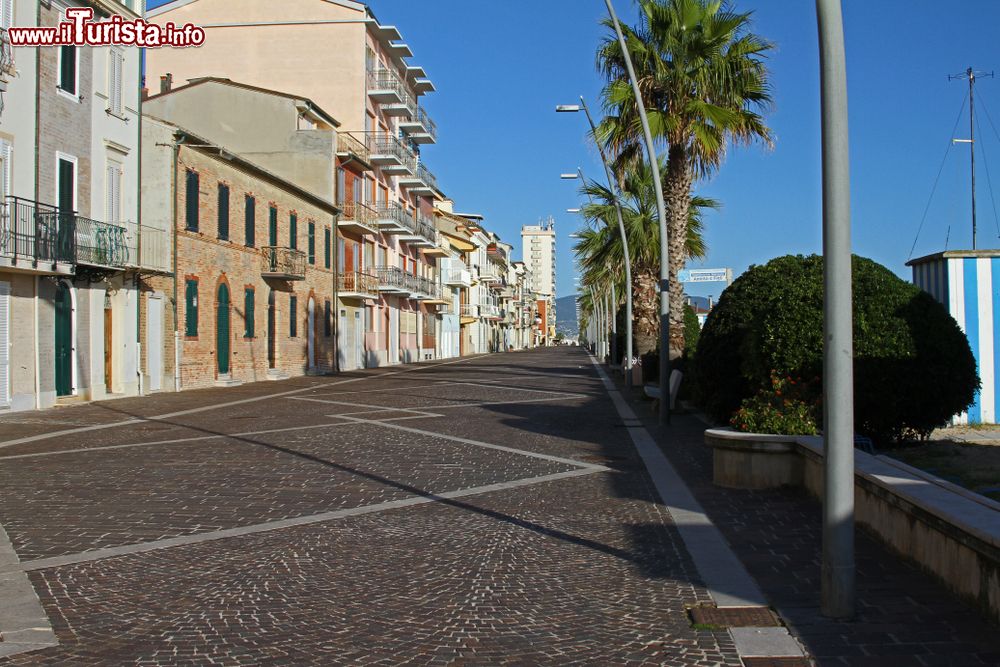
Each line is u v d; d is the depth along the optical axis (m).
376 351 52.47
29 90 20.98
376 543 7.45
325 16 47.91
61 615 5.45
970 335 15.34
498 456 13.22
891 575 6.09
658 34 21.42
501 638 5.03
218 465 12.18
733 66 20.98
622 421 18.94
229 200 31.88
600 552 7.09
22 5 20.70
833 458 5.25
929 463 10.60
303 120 43.53
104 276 24.03
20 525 8.12
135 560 6.84
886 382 11.47
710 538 7.49
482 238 102.38
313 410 21.84
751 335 12.77
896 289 11.82
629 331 30.05
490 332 113.06
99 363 24.36
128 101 25.77
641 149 22.50
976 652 4.60
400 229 52.53
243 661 4.66
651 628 5.17
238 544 7.39
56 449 13.99
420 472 11.57
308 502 9.36
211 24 48.25
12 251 19.83
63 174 22.48
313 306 41.16
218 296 31.16
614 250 33.00
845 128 5.27
